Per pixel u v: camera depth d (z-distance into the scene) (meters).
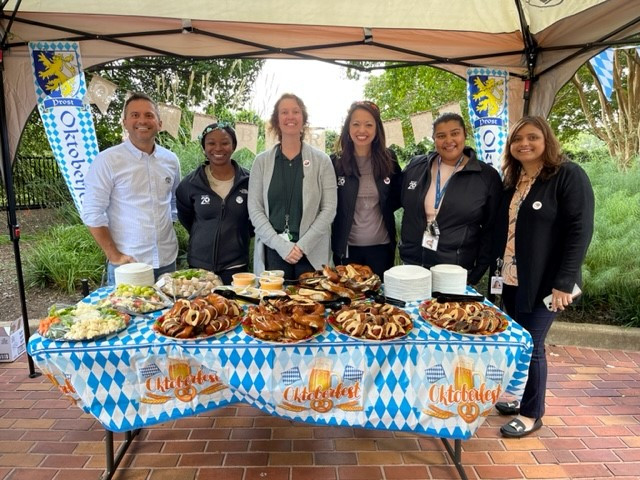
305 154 2.70
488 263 2.70
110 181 2.75
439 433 1.89
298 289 2.25
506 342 1.83
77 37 2.98
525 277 2.33
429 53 3.31
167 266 2.98
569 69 3.08
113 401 1.84
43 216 6.58
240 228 2.96
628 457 2.36
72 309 2.04
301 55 3.27
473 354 1.82
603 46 2.82
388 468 2.25
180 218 3.12
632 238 4.18
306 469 2.23
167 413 1.89
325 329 1.93
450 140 2.55
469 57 3.34
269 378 1.83
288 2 2.85
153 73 7.88
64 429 2.57
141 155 2.82
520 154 2.31
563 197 2.23
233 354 1.81
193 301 1.94
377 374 1.86
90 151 3.15
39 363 1.77
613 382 3.21
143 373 1.83
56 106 3.03
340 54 3.32
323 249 2.80
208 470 2.22
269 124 2.81
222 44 3.15
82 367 1.79
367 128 2.66
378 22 2.98
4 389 3.02
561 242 2.29
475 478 2.19
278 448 2.40
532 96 3.36
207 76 5.43
